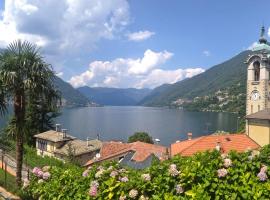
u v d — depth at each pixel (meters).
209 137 38.34
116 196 8.30
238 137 38.88
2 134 26.72
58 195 9.54
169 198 7.48
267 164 7.38
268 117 44.03
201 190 7.22
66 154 55.44
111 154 57.06
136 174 8.49
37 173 10.91
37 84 16.80
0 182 16.28
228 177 7.32
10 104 17.34
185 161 8.14
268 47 58.25
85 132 166.88
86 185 9.14
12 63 16.47
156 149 53.22
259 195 6.88
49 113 64.62
